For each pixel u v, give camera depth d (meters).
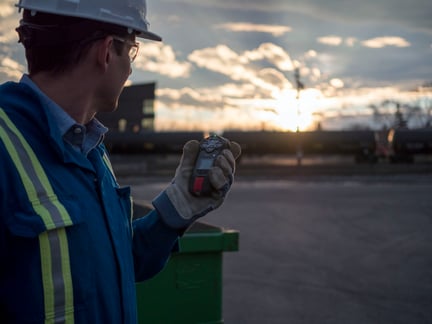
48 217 1.10
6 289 1.09
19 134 1.15
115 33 1.31
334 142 45.53
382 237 10.83
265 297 6.73
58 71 1.28
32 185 1.12
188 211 1.50
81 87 1.30
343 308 6.28
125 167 43.19
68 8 1.25
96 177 1.29
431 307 6.29
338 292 6.92
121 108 68.56
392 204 16.77
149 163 46.56
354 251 9.44
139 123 67.56
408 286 7.18
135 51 1.42
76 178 1.22
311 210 15.27
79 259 1.14
